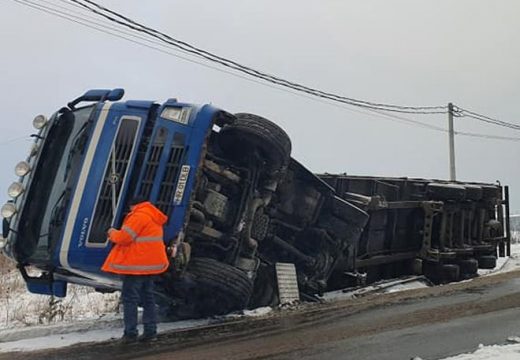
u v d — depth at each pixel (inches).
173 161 263.9
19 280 503.2
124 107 274.7
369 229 434.0
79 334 265.1
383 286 415.8
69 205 262.7
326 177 396.2
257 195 305.4
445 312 304.3
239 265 294.0
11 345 243.0
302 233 357.4
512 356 208.5
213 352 225.3
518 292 373.4
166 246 254.4
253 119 294.5
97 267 255.4
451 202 498.3
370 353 221.8
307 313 303.6
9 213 276.5
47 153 285.4
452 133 1254.3
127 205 261.0
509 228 649.0
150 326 247.3
